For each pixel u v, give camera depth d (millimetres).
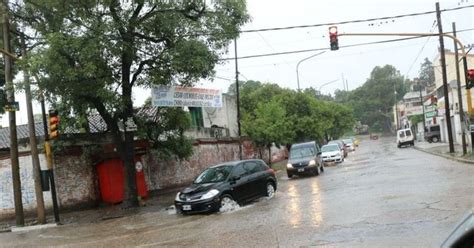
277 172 35156
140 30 19453
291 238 10141
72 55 17547
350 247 8734
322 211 13297
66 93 18359
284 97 52719
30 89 18203
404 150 47531
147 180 27125
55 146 22344
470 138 31000
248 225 12461
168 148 23969
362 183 19516
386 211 12086
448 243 3273
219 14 20188
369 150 56688
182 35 19953
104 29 17531
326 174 27047
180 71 20156
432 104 54906
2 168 22547
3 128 30469
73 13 18078
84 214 21266
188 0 19516
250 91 53719
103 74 18391
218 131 37531
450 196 13328
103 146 24375
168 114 23000
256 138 40344
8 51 18625
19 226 18641
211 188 16219
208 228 12828
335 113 74562
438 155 33188
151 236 12648
